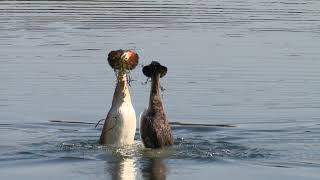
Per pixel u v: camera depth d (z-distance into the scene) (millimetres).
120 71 13133
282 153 13312
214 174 12109
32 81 19422
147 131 13188
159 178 11938
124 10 32125
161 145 13266
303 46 24422
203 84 19281
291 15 31156
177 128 15164
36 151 13406
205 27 28094
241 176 11992
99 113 16484
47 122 15664
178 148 13383
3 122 15633
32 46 24156
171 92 18438
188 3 34469
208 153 13227
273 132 14859
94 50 23469
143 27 27953
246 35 26422
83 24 28484
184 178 11891
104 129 13312
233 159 12961
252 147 13688
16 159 12953
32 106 17016
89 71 20578
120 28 27641
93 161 12805
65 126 15375
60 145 13742
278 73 20562
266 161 12836
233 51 23484
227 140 14227
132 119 13242
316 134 14688
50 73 20359
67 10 32000
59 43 24703
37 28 27516
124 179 11852
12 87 18781
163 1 35000
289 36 26250
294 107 17031
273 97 17984
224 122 15711
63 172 12203
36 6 33000
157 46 24109
